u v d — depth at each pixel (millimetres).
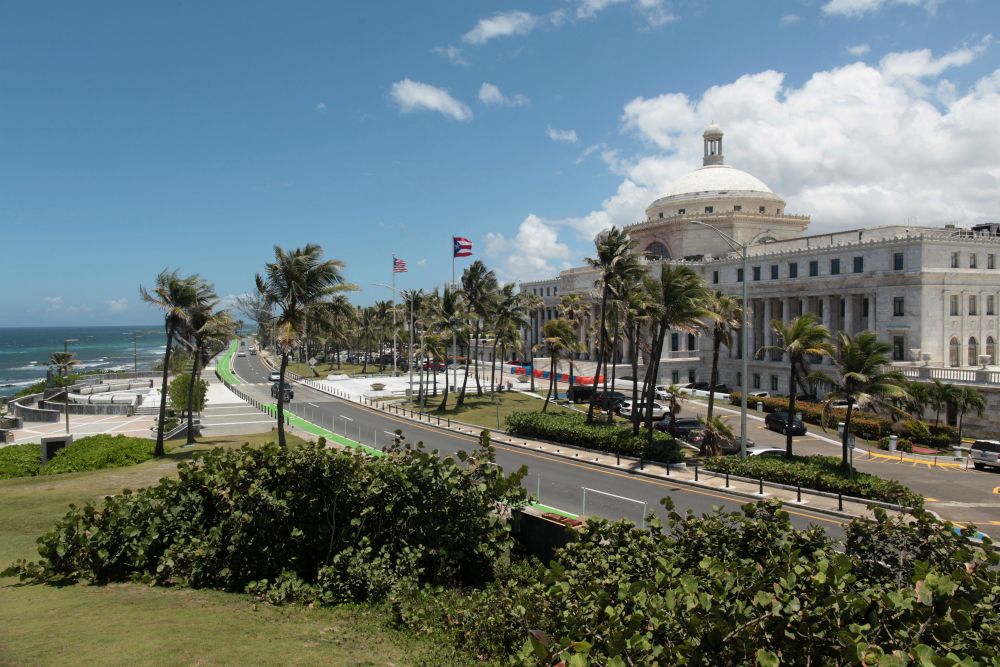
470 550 15797
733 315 41281
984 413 47312
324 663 9945
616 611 9273
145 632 10594
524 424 45188
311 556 15852
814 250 66750
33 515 21734
